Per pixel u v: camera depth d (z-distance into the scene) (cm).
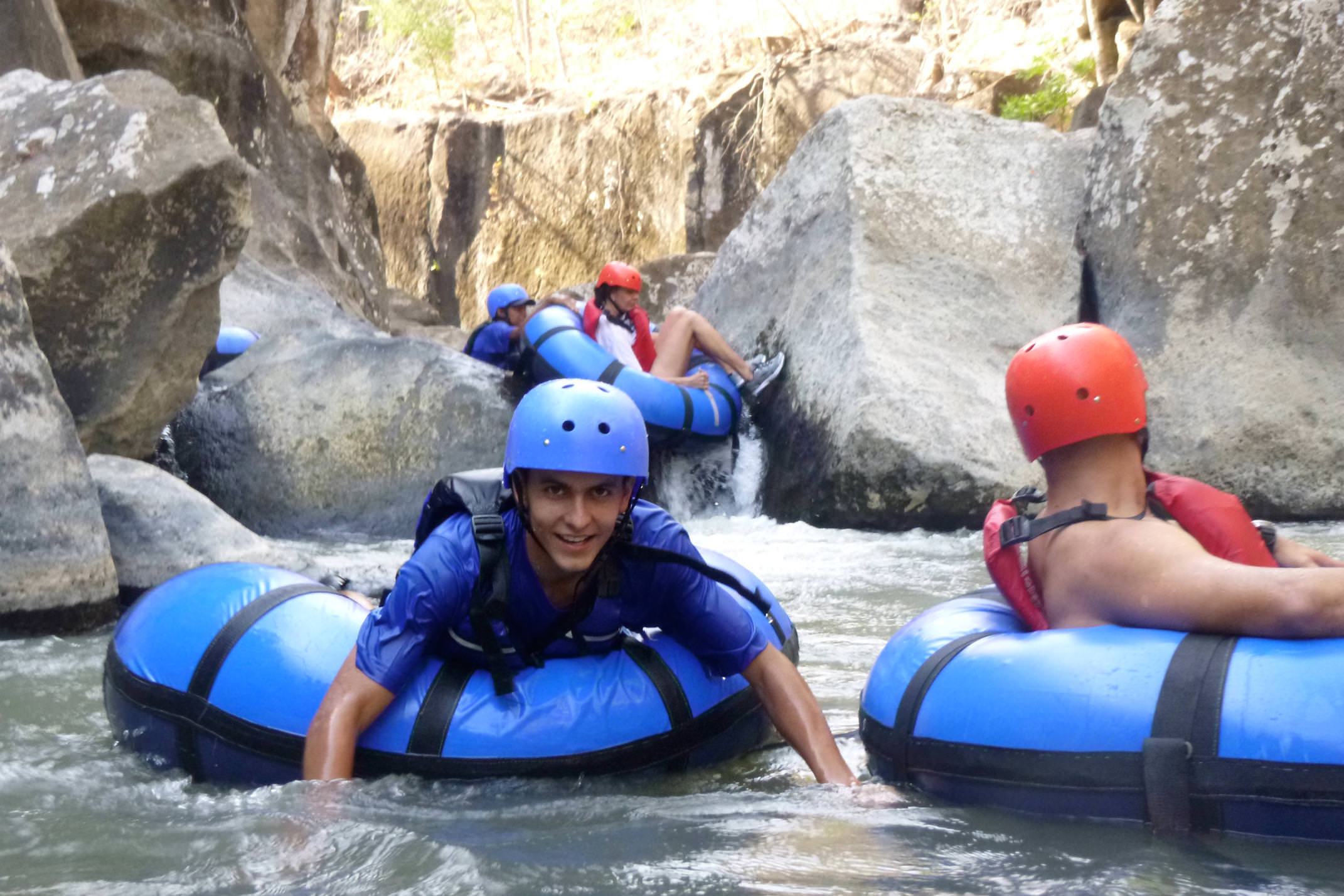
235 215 766
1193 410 900
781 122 2355
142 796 301
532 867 242
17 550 514
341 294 1489
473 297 2606
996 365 960
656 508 314
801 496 932
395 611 300
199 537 599
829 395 929
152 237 736
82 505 542
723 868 241
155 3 1411
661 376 991
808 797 294
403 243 2639
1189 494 293
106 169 725
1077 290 1027
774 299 1089
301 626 327
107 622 543
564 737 306
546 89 2902
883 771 308
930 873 236
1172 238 970
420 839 255
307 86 1738
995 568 306
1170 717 252
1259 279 932
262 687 316
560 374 956
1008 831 260
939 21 2536
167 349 767
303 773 300
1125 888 224
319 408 950
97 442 749
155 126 746
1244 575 260
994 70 2222
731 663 323
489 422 953
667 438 960
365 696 298
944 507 865
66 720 387
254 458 936
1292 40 977
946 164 1071
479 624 302
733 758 341
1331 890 222
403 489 934
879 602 592
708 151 2403
